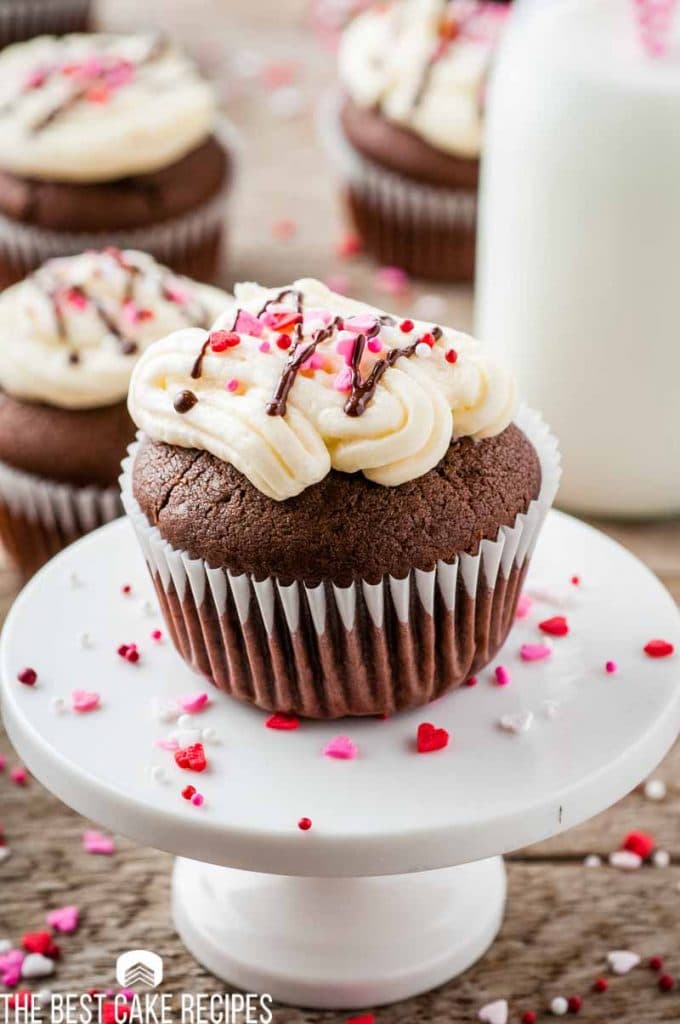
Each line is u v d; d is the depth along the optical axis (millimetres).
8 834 449
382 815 371
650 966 419
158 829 373
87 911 432
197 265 633
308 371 382
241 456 378
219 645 393
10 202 604
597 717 391
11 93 620
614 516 542
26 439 498
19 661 405
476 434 391
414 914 417
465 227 633
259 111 801
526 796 374
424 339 388
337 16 903
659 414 520
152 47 658
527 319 524
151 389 392
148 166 603
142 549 398
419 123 621
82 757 383
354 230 675
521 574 401
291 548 379
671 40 502
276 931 415
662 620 413
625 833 450
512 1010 412
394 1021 410
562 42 506
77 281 507
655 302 505
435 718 394
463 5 656
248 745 388
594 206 500
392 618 385
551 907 433
